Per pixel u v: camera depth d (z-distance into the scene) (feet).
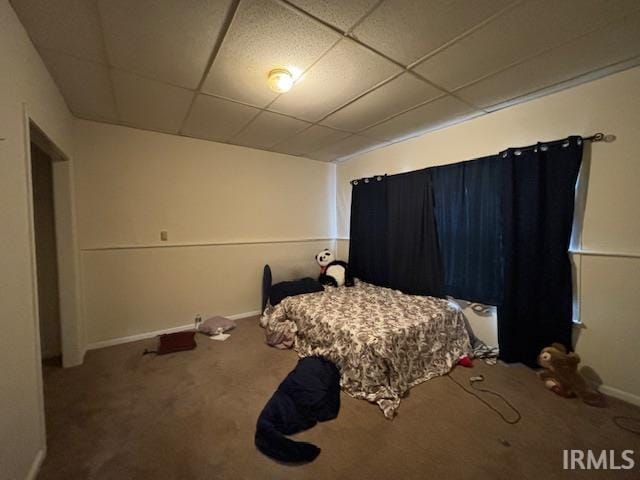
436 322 7.75
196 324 10.69
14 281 3.93
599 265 6.44
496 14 4.45
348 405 6.03
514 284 7.63
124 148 9.25
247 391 6.52
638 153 5.89
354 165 13.39
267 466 4.50
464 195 8.91
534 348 7.38
